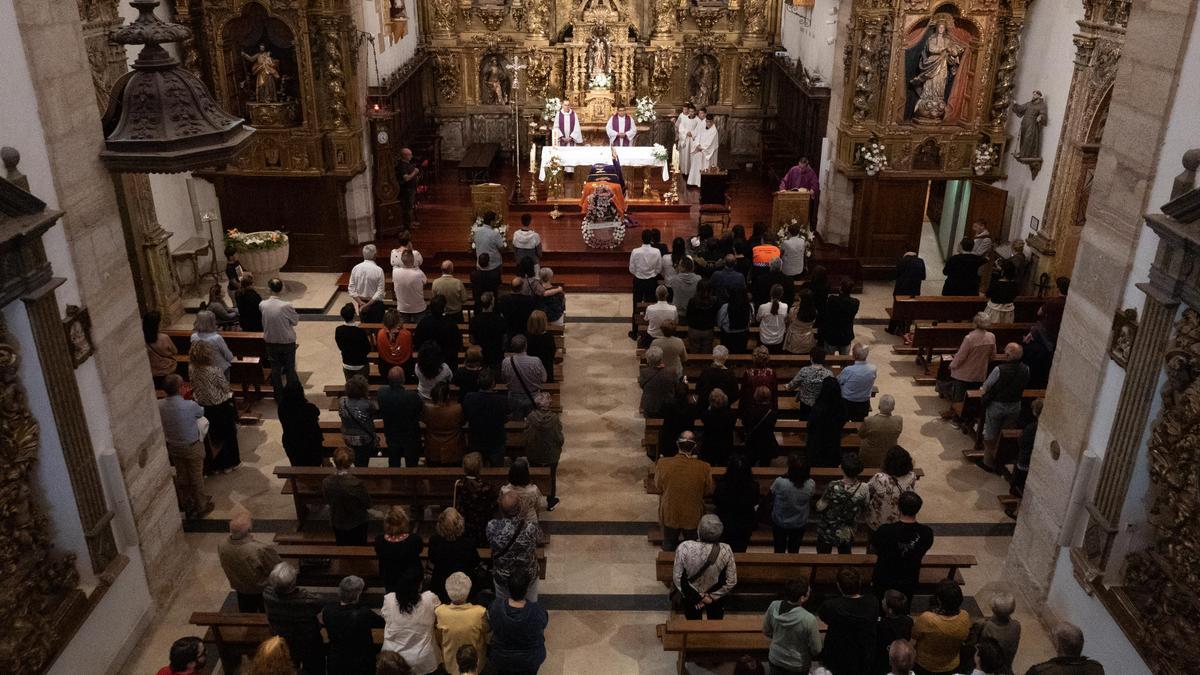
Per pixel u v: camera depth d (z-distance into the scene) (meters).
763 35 24.78
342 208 17.97
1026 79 16.48
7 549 6.92
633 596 9.53
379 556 7.71
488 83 24.91
